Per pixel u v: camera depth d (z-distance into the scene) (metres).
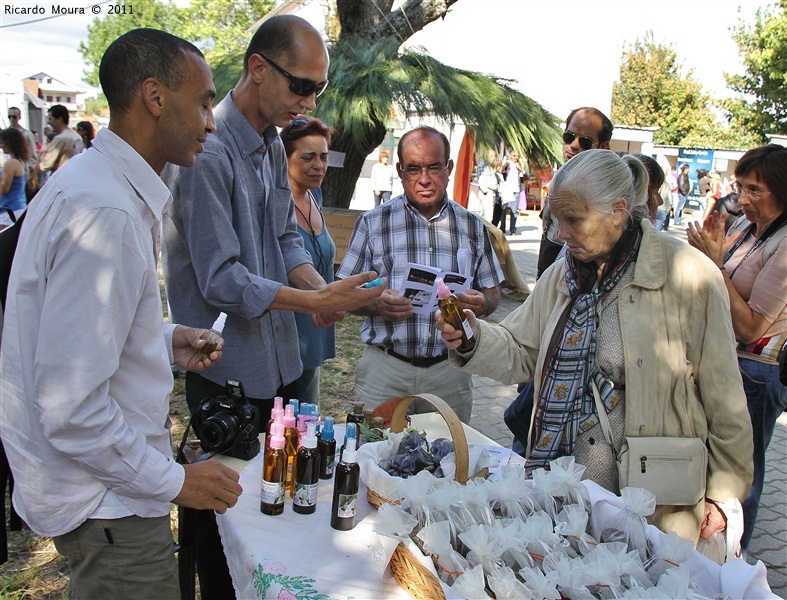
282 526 1.76
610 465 2.00
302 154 3.47
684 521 1.97
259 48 2.31
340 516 1.75
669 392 1.98
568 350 2.06
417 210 3.13
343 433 2.38
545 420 2.08
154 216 1.60
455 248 3.15
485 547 1.42
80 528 1.55
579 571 1.37
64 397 1.38
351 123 7.09
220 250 2.25
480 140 7.79
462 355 2.26
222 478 1.64
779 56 25.45
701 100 35.09
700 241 2.88
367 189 19.58
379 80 7.24
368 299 2.28
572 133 3.85
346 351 6.59
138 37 1.54
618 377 2.01
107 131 1.55
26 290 1.48
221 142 2.32
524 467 2.09
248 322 2.44
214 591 2.33
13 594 2.75
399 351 3.09
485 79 8.29
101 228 1.41
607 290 2.04
